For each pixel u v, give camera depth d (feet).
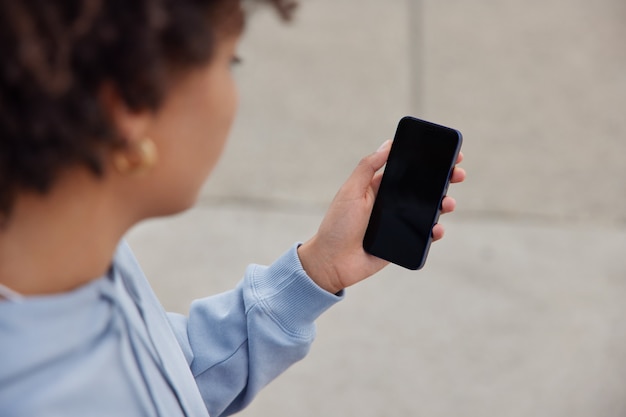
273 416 8.26
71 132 1.84
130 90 1.90
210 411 3.28
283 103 12.78
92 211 2.10
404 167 3.43
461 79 13.21
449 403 8.42
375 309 9.46
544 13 14.65
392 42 13.99
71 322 2.12
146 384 2.37
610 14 14.65
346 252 3.29
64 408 2.05
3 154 1.85
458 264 10.06
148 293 2.80
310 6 14.79
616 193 11.25
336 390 8.55
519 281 9.84
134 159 2.04
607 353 8.95
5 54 1.75
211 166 2.26
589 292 9.70
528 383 8.63
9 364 2.01
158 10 1.85
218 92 2.14
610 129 12.25
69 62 1.81
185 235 10.44
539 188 11.30
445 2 14.92
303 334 3.20
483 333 9.18
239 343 3.20
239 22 2.12
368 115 12.56
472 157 11.78
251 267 3.30
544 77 13.23
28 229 2.06
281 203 11.12
